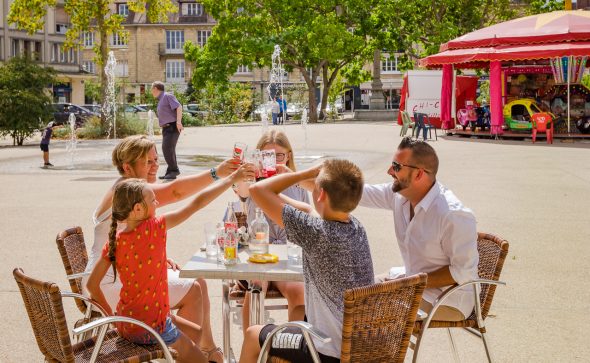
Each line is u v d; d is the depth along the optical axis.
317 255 3.83
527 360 5.41
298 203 4.39
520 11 55.66
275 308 5.55
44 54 71.38
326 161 3.92
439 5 50.91
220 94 55.59
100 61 37.41
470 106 30.48
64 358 3.71
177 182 5.12
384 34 51.91
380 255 8.57
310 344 3.72
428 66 31.41
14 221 11.05
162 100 16.72
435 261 4.54
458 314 4.57
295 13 50.09
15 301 6.84
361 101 79.25
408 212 4.73
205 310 5.08
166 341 4.33
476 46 28.34
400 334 3.76
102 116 36.34
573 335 5.93
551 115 27.48
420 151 4.48
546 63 30.92
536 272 7.86
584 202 12.55
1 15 66.62
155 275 4.26
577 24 27.33
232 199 13.05
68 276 4.79
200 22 82.88
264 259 4.54
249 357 4.15
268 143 5.68
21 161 22.30
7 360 5.41
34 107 32.03
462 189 14.21
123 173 5.20
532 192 13.77
